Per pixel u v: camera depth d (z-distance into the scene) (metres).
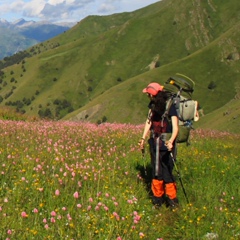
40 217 9.84
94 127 17.38
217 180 11.89
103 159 12.59
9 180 10.72
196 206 10.87
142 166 12.26
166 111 10.83
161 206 10.84
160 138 10.83
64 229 9.52
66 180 10.80
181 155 13.20
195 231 10.07
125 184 11.25
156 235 9.88
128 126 18.56
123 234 9.62
